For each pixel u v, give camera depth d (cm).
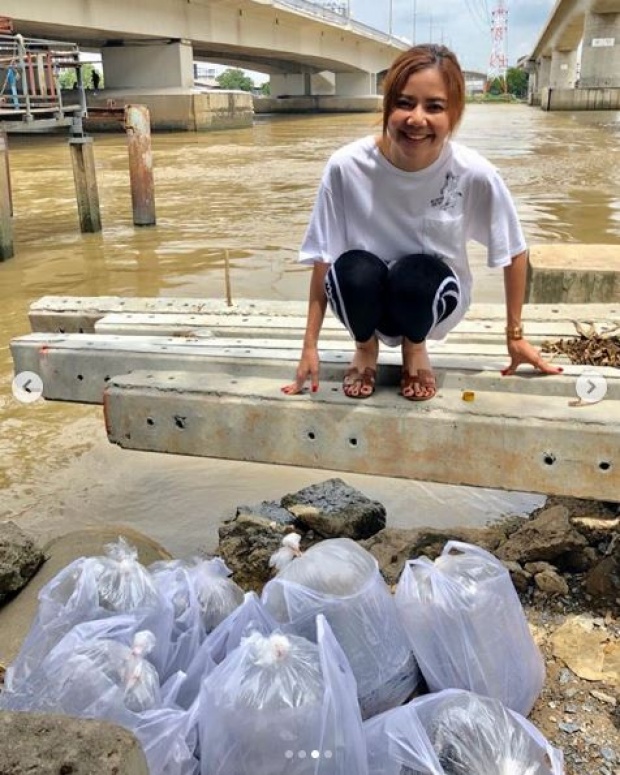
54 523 414
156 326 464
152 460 479
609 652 289
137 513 421
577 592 326
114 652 234
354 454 330
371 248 303
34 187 1828
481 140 2958
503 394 330
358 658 248
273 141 3125
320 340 417
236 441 345
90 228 1260
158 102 3591
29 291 910
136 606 258
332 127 4066
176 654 261
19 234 1268
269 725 208
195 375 366
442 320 308
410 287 292
